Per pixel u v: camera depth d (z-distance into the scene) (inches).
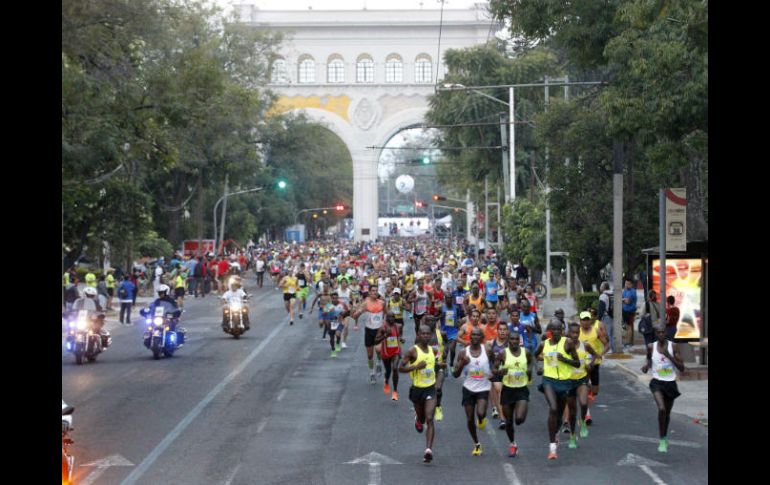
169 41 1503.4
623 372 1034.7
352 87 4510.3
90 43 1213.7
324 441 670.5
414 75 4532.5
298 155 3292.3
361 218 4557.1
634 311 1250.0
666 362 638.5
